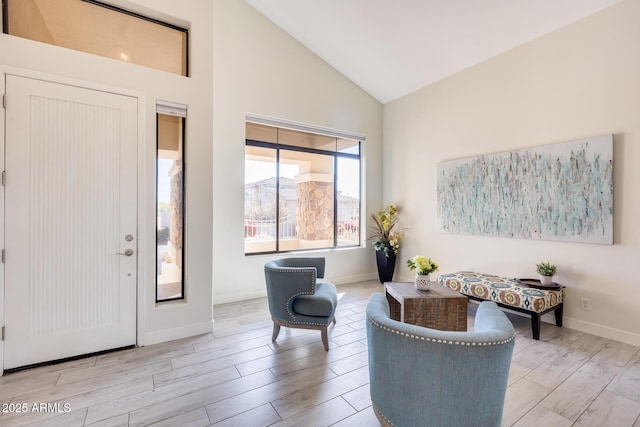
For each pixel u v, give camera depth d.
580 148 2.87
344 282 4.91
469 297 3.25
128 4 2.52
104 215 2.38
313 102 4.55
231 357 2.36
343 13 3.63
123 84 2.44
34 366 2.16
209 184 2.84
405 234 4.88
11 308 2.08
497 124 3.59
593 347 2.56
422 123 4.58
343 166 5.09
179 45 2.79
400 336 1.26
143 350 2.46
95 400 1.81
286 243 4.54
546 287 2.95
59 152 2.21
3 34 2.05
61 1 2.37
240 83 3.91
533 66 3.25
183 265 2.78
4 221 2.05
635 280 2.59
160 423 1.62
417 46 3.76
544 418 1.68
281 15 4.01
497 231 3.57
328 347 2.51
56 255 2.21
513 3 2.87
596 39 2.78
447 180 4.16
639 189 2.55
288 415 1.69
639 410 1.75
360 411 1.73
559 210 3.03
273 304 2.62
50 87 2.18
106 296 2.40
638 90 2.55
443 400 1.21
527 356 2.41
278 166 4.45
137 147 2.50
